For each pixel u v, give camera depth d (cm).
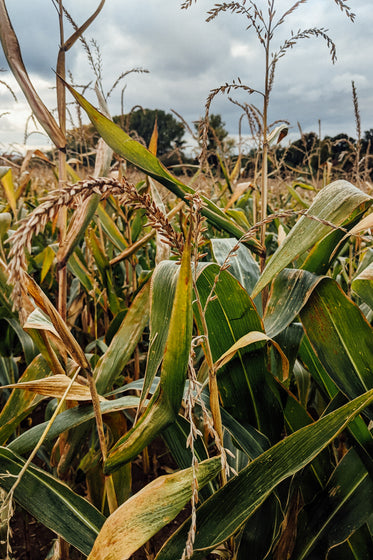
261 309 145
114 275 314
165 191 279
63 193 47
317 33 118
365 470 103
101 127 108
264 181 131
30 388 100
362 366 104
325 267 118
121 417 130
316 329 109
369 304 115
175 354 76
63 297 135
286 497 99
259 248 130
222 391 113
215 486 119
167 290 89
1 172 230
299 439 82
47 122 127
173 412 82
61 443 132
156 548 168
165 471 221
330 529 100
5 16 120
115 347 130
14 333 201
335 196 105
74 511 94
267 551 101
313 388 210
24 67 125
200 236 72
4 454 96
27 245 42
